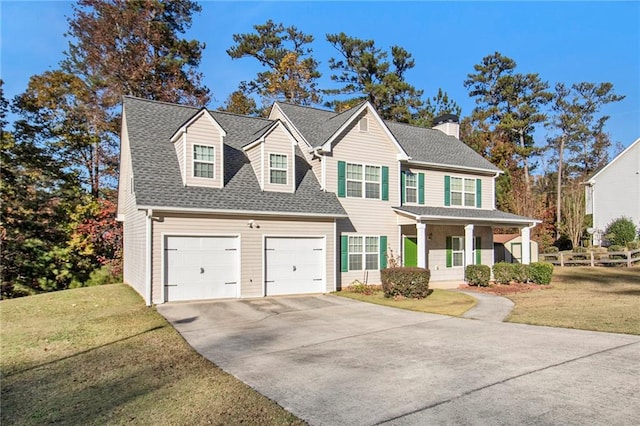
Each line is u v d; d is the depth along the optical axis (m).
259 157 16.62
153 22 30.09
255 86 38.81
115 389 6.14
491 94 46.44
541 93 44.50
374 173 19.09
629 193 32.50
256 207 15.09
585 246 34.47
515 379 6.01
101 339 9.28
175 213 13.85
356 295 15.86
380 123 19.19
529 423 4.56
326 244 16.75
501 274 18.61
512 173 39.59
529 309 12.21
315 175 18.39
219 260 14.60
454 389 5.69
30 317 12.26
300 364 7.16
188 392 5.86
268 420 4.84
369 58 38.03
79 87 27.91
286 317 11.74
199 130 15.17
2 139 23.30
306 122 20.03
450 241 21.94
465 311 12.20
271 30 39.25
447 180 21.78
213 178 15.36
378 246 18.97
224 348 8.40
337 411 5.05
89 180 28.70
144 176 14.43
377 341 8.75
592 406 4.98
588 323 9.88
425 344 8.34
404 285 14.96
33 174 24.16
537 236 33.78
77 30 27.83
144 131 16.56
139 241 15.41
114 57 28.28
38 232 23.61
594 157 50.62
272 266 15.64
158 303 13.53
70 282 23.27
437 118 26.92
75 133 27.39
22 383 6.57
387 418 4.80
